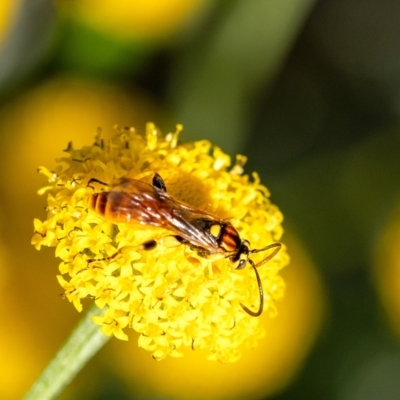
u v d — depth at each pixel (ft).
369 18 0.53
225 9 0.48
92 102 0.47
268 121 0.52
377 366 0.48
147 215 0.35
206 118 0.48
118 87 0.49
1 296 0.44
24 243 0.45
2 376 0.43
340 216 0.50
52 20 0.47
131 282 0.35
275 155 0.51
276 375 0.45
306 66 0.53
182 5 0.47
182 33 0.48
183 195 0.37
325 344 0.49
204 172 0.37
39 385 0.37
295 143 0.52
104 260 0.35
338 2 0.53
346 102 0.52
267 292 0.37
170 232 0.35
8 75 0.48
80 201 0.36
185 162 0.37
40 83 0.48
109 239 0.35
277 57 0.48
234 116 0.49
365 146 0.51
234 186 0.38
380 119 0.52
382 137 0.51
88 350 0.37
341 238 0.50
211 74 0.48
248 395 0.46
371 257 0.49
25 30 0.47
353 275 0.50
